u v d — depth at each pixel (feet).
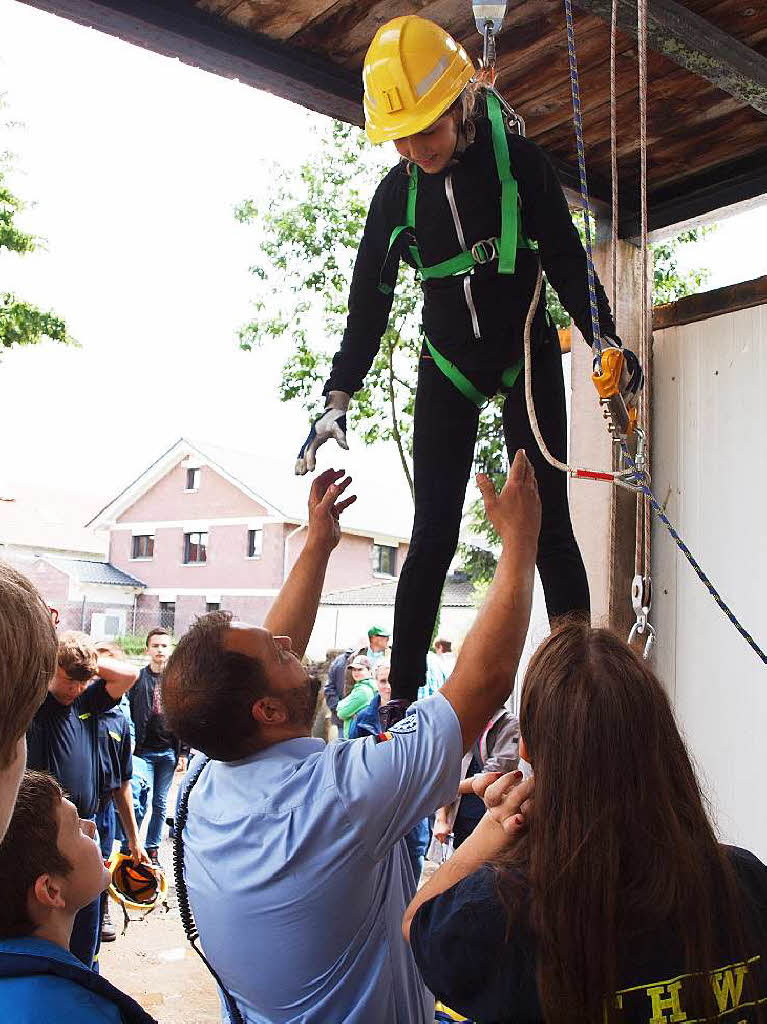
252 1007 5.49
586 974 3.79
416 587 7.55
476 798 13.47
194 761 6.40
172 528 107.96
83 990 4.24
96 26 9.49
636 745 4.02
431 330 7.53
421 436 7.78
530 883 4.06
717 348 12.84
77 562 108.68
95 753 13.55
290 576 7.34
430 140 6.71
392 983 5.32
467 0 9.85
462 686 5.35
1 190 40.73
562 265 6.99
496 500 5.71
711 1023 3.78
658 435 13.34
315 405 53.21
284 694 5.71
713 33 9.85
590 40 10.65
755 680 12.00
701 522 12.72
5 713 2.55
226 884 5.31
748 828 11.85
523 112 12.28
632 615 13.01
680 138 12.79
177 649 5.82
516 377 7.52
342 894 5.11
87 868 5.41
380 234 7.57
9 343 41.65
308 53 10.60
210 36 9.90
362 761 5.18
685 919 3.84
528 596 5.53
